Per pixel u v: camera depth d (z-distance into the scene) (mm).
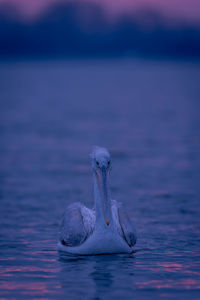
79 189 18266
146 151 27734
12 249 10930
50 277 9008
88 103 69562
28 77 199375
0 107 61531
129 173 21359
